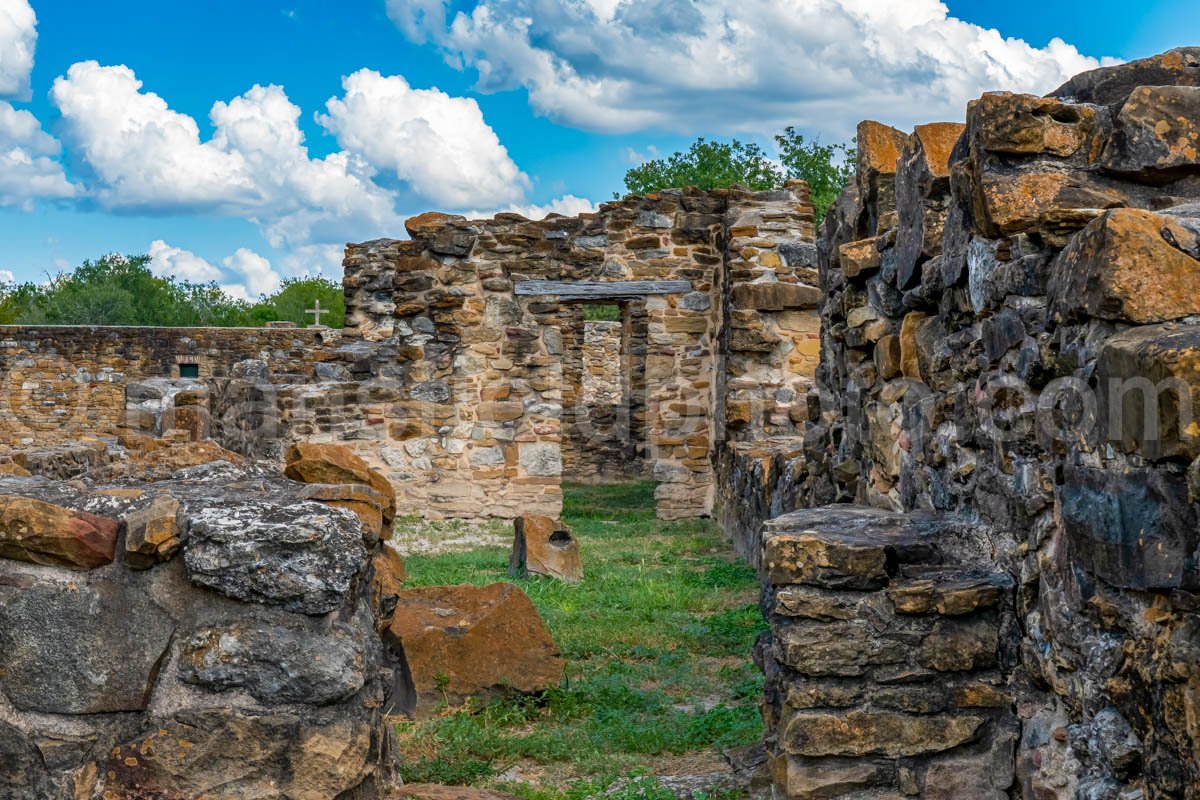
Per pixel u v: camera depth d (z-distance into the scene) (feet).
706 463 44.32
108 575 8.09
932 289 13.78
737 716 15.69
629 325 56.54
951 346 13.07
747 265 39.83
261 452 41.32
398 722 15.89
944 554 11.45
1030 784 10.11
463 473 43.01
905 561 11.27
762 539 12.03
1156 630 7.98
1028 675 10.46
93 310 147.33
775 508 25.98
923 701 10.59
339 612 8.43
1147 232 8.47
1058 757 9.70
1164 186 10.32
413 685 16.34
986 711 10.60
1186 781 7.47
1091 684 8.91
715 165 105.50
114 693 8.00
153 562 8.08
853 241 18.13
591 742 14.93
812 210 40.52
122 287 164.96
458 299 42.91
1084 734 8.94
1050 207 10.18
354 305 48.01
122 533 8.16
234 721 8.01
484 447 43.14
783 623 10.96
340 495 9.43
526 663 16.79
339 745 8.13
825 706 10.69
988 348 11.48
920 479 14.23
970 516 12.17
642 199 44.04
